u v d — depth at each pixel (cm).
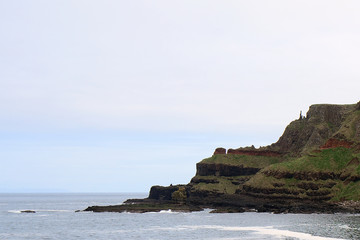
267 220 19525
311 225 16675
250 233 14625
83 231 16600
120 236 14825
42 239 14550
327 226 16200
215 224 18112
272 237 13400
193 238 13750
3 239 14638
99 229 17188
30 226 18775
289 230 15150
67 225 19025
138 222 19775
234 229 16025
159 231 15938
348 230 14762
